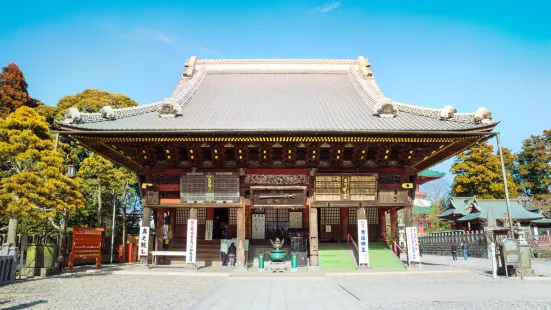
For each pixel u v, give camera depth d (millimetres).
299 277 23797
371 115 30078
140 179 28797
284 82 39656
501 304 13953
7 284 20219
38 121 25234
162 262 31359
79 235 27609
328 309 13266
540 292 16875
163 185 28328
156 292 17438
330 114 30328
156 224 30719
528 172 75938
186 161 28469
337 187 27891
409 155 27797
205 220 33625
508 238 23734
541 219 57844
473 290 17578
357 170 28219
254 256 32062
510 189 68188
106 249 39344
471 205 59562
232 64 42094
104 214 50094
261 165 28359
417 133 25250
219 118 29141
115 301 14953
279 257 25875
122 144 27062
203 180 27828
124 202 43531
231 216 34219
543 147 75000
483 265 32969
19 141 23625
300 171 28375
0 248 24047
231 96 35375
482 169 67875
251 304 14320
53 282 21203
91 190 40844
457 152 29594
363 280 21953
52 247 25219
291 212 34281
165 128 25828
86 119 26797
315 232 27781
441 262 37438
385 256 30031
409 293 16688
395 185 28266
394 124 27578
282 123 27781
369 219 34469
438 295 16062
